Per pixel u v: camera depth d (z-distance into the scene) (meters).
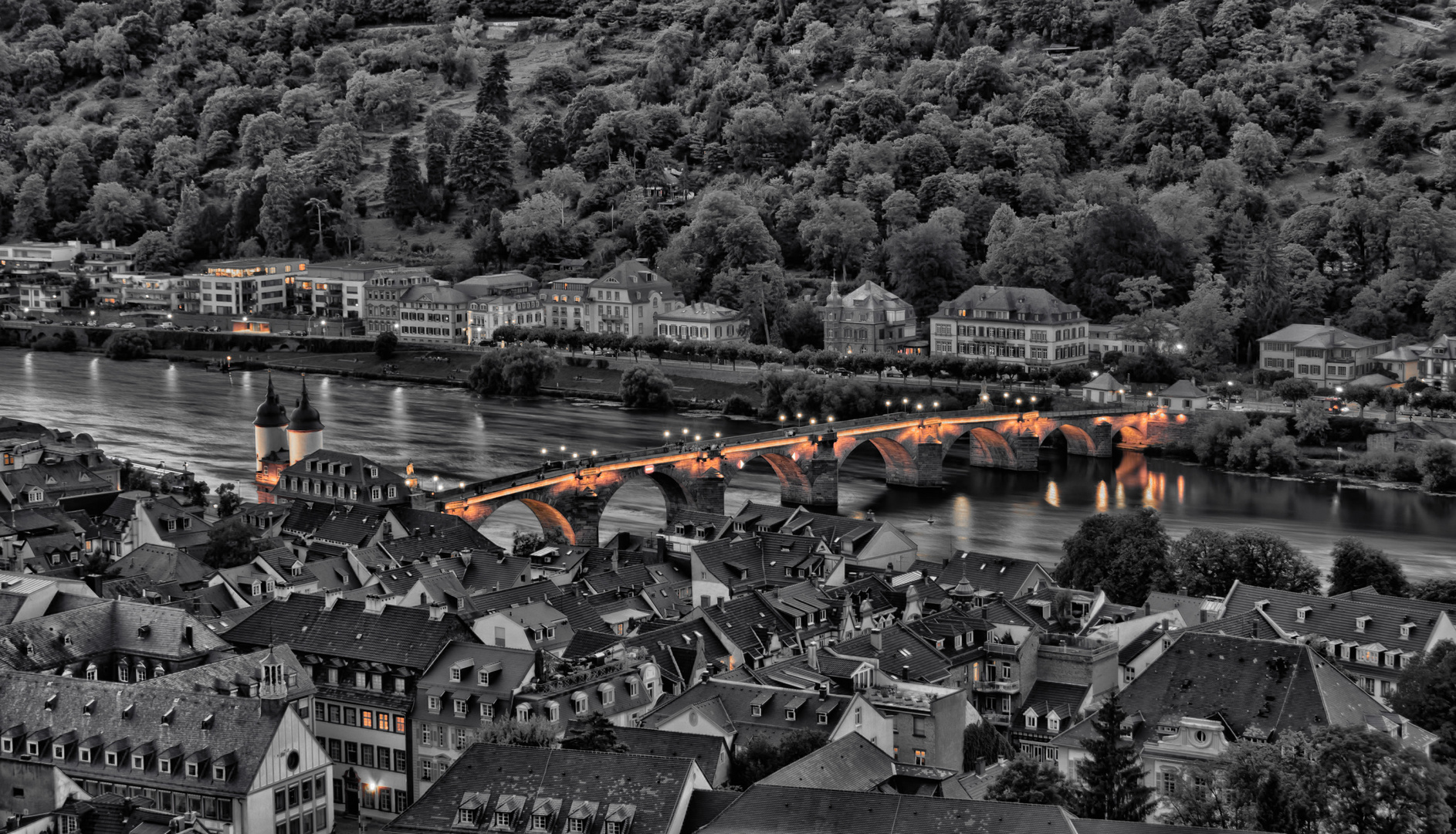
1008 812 174.50
